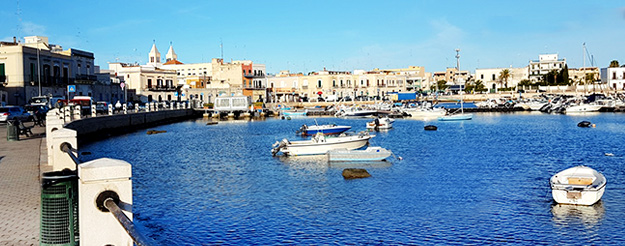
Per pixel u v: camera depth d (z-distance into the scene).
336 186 27.84
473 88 165.00
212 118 105.19
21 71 68.31
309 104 133.12
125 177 6.37
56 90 76.19
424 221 20.91
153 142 53.47
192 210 22.91
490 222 20.66
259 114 110.88
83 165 6.30
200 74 153.38
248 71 143.75
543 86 154.50
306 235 19.23
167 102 109.31
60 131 13.99
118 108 81.25
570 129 65.88
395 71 195.88
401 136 59.31
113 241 6.36
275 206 23.52
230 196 25.67
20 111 52.00
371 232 19.55
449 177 30.20
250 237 19.05
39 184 17.19
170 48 173.75
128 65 139.50
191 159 39.69
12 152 25.83
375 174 31.44
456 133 62.91
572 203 22.77
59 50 88.31
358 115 104.50
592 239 18.56
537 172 31.77
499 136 57.84
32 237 11.39
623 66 155.38
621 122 76.25
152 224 20.73
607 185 27.17
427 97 148.50
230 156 41.41
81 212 6.20
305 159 38.78
